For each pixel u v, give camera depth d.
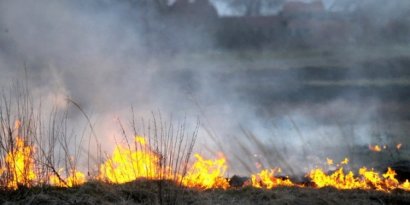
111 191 7.39
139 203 7.07
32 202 6.93
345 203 7.26
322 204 7.18
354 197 7.64
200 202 7.17
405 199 7.52
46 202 6.93
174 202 7.07
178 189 7.35
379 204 7.39
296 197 7.47
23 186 7.43
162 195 7.22
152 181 7.67
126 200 7.19
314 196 7.55
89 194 7.27
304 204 7.13
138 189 7.43
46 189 7.47
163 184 7.48
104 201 7.07
